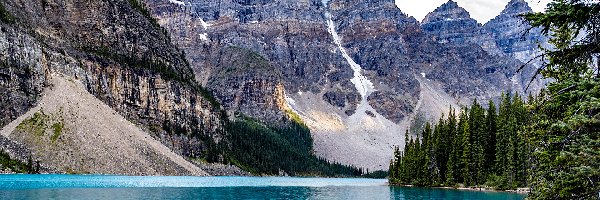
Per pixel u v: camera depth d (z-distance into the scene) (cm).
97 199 8775
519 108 12425
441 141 15738
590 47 1841
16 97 16538
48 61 19675
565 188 2122
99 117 18562
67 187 10812
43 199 8275
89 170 15725
